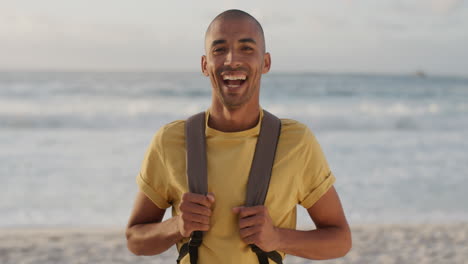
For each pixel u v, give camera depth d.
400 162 11.41
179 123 1.88
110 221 6.85
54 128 17.72
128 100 27.80
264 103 29.05
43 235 6.22
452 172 10.36
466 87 50.81
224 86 1.72
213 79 1.74
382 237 6.37
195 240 1.68
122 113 21.38
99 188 8.57
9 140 14.18
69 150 12.40
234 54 1.68
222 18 1.73
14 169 9.99
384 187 8.97
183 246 1.75
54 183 8.87
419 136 16.56
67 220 6.86
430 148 13.67
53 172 9.77
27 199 7.82
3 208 7.31
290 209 1.77
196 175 1.72
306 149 1.79
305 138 1.79
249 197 1.68
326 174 1.85
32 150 12.35
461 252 5.85
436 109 26.30
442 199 8.27
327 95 35.03
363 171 10.30
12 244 5.87
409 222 7.05
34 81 41.22
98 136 15.27
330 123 20.41
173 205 1.88
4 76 55.06
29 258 5.47
